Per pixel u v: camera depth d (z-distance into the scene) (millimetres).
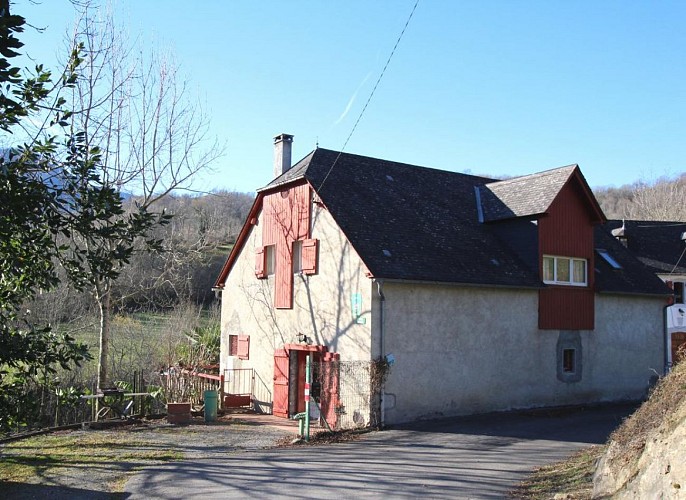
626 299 22500
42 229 8938
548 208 19531
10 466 11539
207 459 12258
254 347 21328
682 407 7605
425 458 12320
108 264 8984
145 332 28797
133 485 10156
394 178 21328
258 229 21688
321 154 20188
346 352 16984
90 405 17359
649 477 7125
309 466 11531
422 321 17047
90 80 17859
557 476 10211
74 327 25484
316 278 18391
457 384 17609
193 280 40406
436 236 19062
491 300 18562
